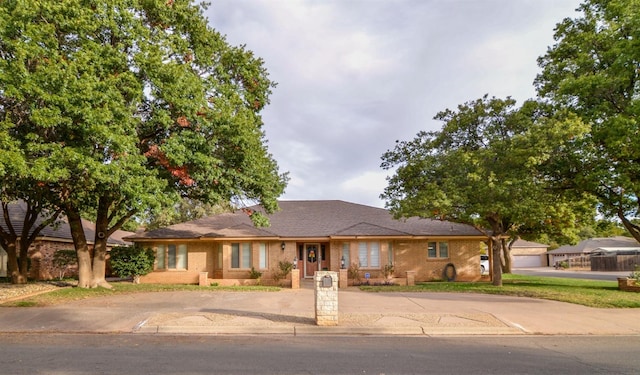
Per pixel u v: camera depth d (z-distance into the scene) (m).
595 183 18.16
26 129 13.38
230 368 7.19
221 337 9.98
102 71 13.29
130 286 19.61
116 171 12.67
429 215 19.56
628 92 17.73
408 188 21.31
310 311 13.05
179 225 26.67
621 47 16.33
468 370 7.22
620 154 17.75
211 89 16.47
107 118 12.25
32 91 11.88
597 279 29.70
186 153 14.91
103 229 18.83
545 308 13.89
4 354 8.09
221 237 24.03
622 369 7.34
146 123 15.34
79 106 12.19
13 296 15.50
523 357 8.20
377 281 23.38
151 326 10.70
